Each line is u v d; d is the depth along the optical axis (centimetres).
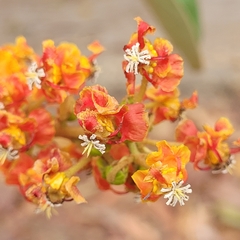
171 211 61
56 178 28
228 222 60
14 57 31
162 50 27
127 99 27
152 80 27
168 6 37
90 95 26
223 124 30
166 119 30
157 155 26
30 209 61
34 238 57
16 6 95
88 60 30
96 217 60
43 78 29
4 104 30
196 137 29
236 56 82
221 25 91
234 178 66
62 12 93
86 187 63
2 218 59
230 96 77
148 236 58
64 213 61
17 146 29
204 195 64
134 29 88
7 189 62
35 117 30
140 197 28
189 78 78
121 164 27
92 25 89
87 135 26
